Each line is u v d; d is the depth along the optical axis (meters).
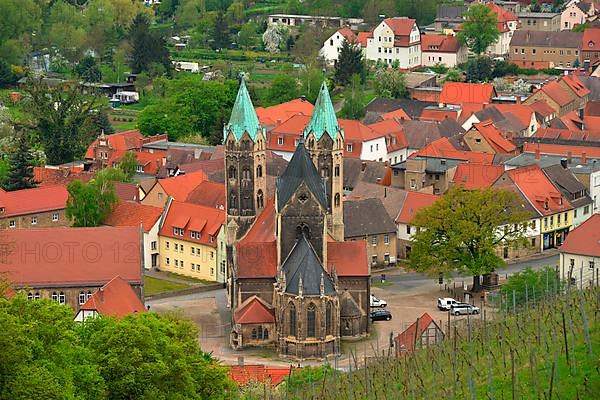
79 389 162.88
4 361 151.75
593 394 156.12
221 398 183.00
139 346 174.25
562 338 172.88
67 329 168.62
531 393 159.12
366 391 175.88
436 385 171.62
